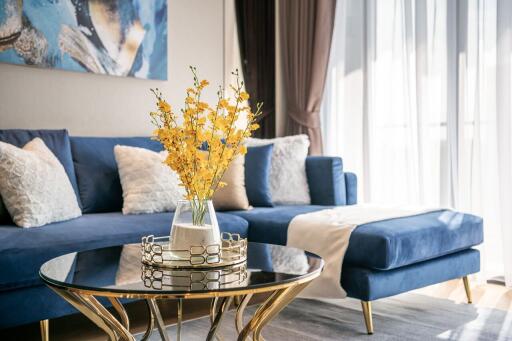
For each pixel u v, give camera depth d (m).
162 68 4.32
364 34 4.50
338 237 2.96
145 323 2.97
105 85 4.06
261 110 5.05
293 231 3.19
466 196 3.93
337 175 4.01
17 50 3.60
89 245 2.67
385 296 2.87
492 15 3.82
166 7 4.32
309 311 3.17
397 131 4.34
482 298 3.51
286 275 1.89
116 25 4.04
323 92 4.77
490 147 3.85
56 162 3.13
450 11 3.97
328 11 4.68
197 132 2.06
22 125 3.69
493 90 3.82
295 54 4.87
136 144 3.82
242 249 2.16
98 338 2.73
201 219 2.08
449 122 4.00
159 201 3.40
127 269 1.99
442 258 3.22
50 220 2.88
